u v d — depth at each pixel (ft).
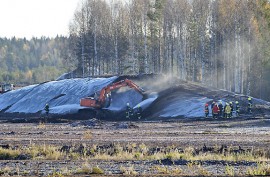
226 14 539.70
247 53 542.16
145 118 390.01
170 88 422.00
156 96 412.98
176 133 244.83
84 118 401.70
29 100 473.67
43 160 155.43
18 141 204.74
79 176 121.08
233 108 389.39
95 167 128.06
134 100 417.69
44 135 238.89
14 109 469.57
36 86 496.23
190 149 168.66
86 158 157.58
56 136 231.71
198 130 274.16
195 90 418.51
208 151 169.68
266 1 508.94
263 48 527.40
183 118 374.84
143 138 215.92
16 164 144.56
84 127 304.50
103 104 408.46
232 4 535.60
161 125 317.83
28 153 167.43
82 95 451.12
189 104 392.47
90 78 479.82
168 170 129.49
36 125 337.11
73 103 445.37
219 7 547.08
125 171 127.03
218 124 315.17
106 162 147.74
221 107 364.17
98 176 121.39
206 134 238.27
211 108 379.76
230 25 541.34
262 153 162.91
